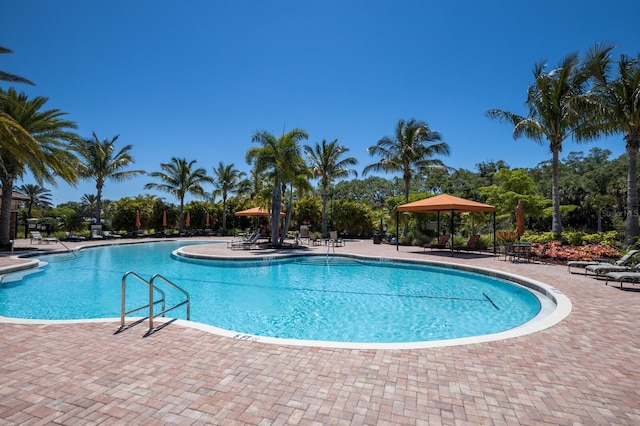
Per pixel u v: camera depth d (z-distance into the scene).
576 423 2.71
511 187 30.86
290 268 13.30
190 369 3.61
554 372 3.64
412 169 23.77
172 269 12.84
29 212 39.75
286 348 4.21
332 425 2.65
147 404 2.92
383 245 21.30
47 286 9.88
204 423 2.65
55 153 16.83
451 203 15.56
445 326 6.60
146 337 4.54
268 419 2.71
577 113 13.77
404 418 2.75
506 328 6.48
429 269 13.00
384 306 8.02
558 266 11.90
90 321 5.19
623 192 33.41
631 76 13.03
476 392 3.20
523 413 2.85
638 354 4.15
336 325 6.67
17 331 4.75
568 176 47.84
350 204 29.30
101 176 25.78
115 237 24.86
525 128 16.75
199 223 33.91
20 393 3.09
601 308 6.29
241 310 7.68
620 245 13.50
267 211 23.44
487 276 10.95
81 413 2.77
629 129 13.15
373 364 3.79
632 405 2.99
